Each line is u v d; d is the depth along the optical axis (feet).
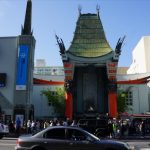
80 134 49.52
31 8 189.37
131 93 224.12
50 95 212.02
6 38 178.40
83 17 233.14
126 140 111.86
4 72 173.27
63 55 203.92
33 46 177.47
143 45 272.10
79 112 211.82
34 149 48.44
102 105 214.69
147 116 166.40
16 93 166.40
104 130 116.88
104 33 224.74
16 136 125.18
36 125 135.85
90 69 210.79
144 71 269.03
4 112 166.71
